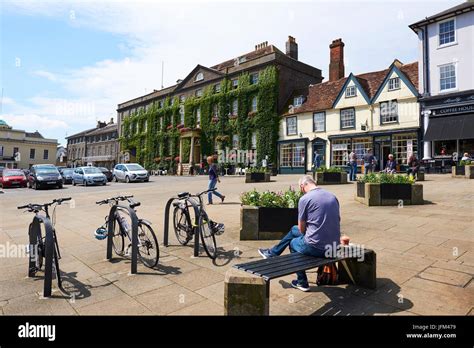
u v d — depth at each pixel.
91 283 4.28
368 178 9.99
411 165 15.64
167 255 5.40
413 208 8.60
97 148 61.25
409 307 3.30
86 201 13.66
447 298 3.46
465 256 4.75
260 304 2.81
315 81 35.22
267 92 30.88
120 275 4.54
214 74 36.59
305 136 28.41
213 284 4.11
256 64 32.03
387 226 6.73
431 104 20.97
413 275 4.12
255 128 31.80
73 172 26.20
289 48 33.78
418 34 22.25
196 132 36.47
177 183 21.30
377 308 3.31
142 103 48.50
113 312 3.43
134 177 25.22
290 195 6.48
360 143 24.95
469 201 9.20
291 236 4.29
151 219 8.78
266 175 19.25
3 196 16.89
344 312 3.25
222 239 6.25
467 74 19.89
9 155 58.62
